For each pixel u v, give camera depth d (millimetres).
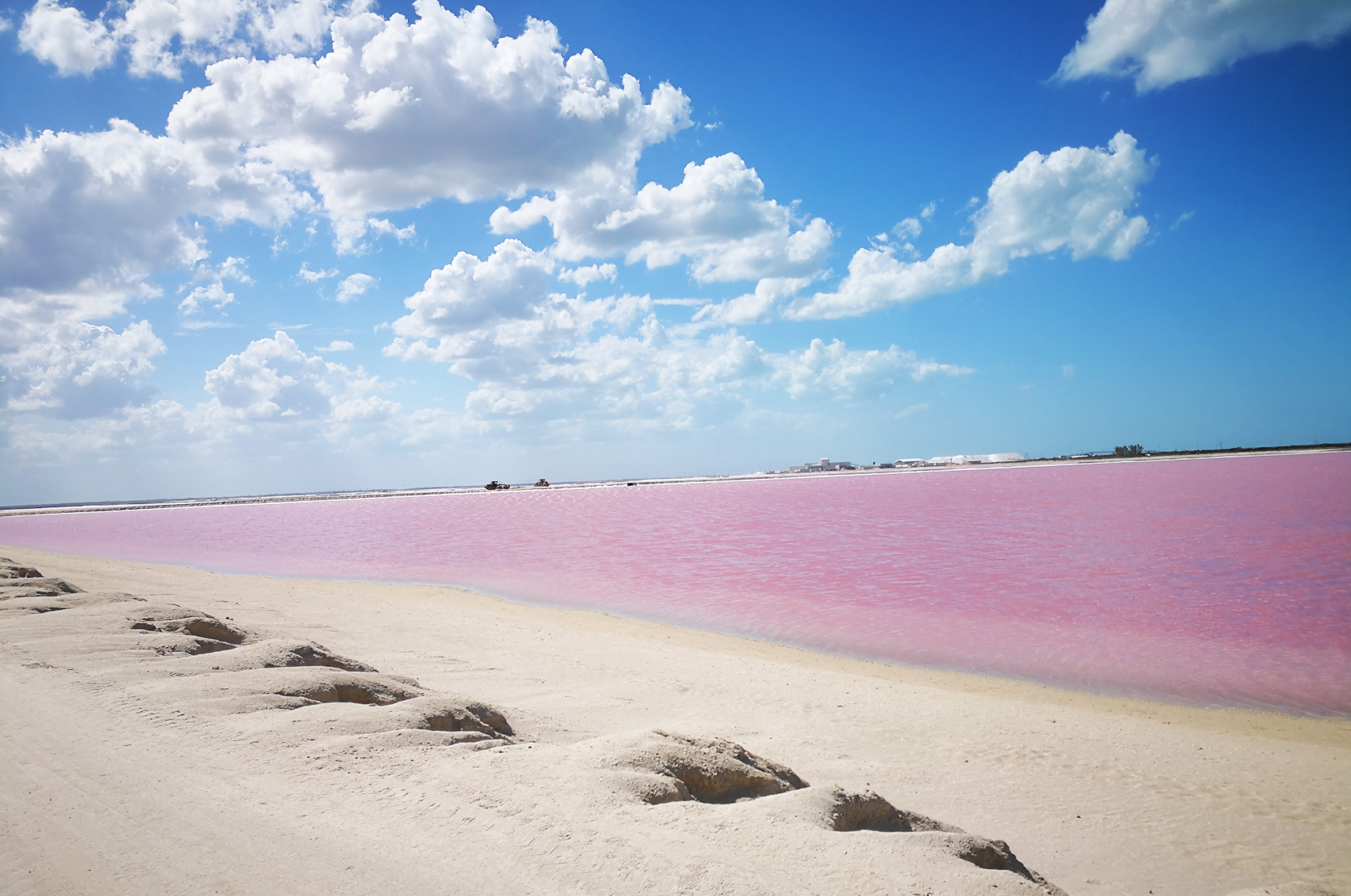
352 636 13031
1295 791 7340
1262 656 13883
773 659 13477
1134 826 6430
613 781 4281
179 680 6234
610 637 14977
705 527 47125
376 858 3373
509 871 3256
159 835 3605
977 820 6391
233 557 33875
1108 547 30672
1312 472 82938
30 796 4043
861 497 74438
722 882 3174
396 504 99125
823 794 4379
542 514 66000
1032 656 14172
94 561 27469
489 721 6395
